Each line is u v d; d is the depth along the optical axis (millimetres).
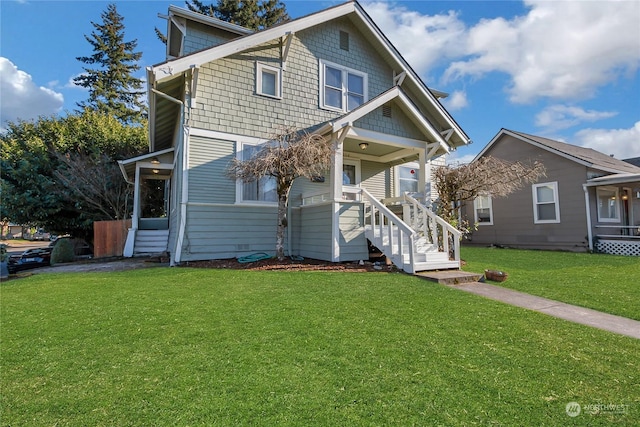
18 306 4691
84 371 2807
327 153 7781
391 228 7605
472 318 4168
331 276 6531
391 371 2801
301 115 10031
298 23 9578
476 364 2949
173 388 2529
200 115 8656
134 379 2666
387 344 3332
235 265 7848
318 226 8688
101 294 5246
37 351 3191
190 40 9562
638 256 10891
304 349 3195
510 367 2906
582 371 2857
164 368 2838
